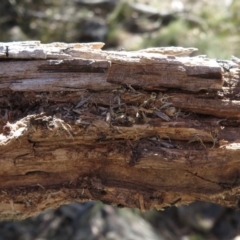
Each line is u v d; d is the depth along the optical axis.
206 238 1.25
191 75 0.43
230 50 1.51
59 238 1.19
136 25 1.65
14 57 0.42
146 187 0.45
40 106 0.43
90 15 1.69
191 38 1.53
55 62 0.43
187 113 0.44
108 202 0.46
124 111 0.43
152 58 0.43
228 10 1.70
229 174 0.45
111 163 0.44
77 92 0.43
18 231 1.22
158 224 1.25
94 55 0.43
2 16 1.61
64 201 0.46
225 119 0.44
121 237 1.16
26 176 0.44
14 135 0.41
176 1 1.76
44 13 1.66
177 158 0.43
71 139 0.43
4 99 0.43
